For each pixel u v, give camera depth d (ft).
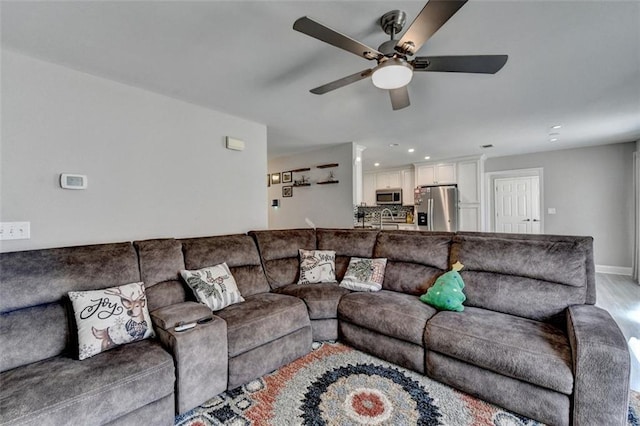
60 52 6.29
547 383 5.09
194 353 5.69
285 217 18.10
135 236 8.07
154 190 8.47
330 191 15.87
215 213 10.02
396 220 23.36
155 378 5.03
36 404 3.98
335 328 8.59
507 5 4.89
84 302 5.60
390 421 5.42
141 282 6.68
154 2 4.78
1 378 4.55
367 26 5.49
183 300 7.45
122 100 7.84
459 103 9.57
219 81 7.77
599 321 5.46
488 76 7.62
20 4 4.76
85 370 4.75
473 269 8.07
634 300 12.00
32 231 6.43
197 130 9.51
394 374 6.93
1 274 5.25
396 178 23.77
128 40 5.88
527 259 7.35
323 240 11.23
